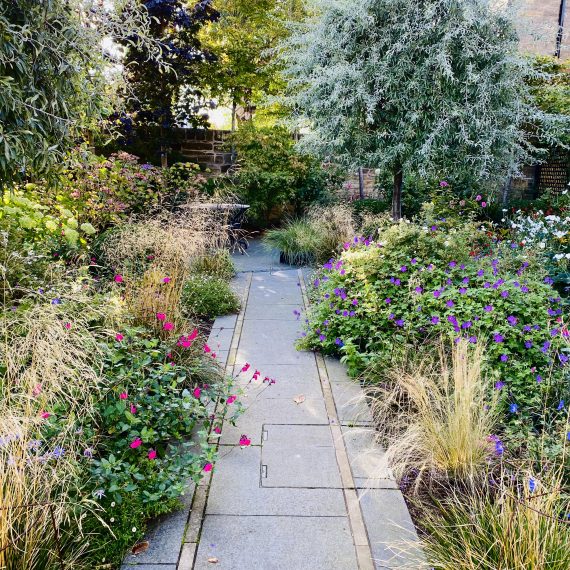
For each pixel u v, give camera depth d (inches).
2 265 117.3
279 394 126.8
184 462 88.8
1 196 148.0
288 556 75.9
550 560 63.9
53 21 114.3
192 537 79.2
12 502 62.1
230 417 108.6
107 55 139.9
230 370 139.9
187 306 171.8
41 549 64.2
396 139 227.5
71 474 71.2
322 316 152.7
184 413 98.7
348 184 367.6
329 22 226.2
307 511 85.7
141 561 74.0
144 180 270.4
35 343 87.0
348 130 233.6
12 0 104.9
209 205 257.1
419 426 97.2
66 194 214.4
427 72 211.5
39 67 112.1
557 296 140.7
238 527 81.7
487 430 96.6
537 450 90.4
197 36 349.4
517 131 225.9
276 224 358.0
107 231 217.0
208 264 221.5
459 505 79.2
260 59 364.5
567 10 370.9
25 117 107.0
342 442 106.3
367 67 217.2
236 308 190.9
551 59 319.0
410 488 91.9
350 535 80.4
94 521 75.9
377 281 150.8
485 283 143.9
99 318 115.8
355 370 134.6
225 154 361.7
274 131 348.5
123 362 104.3
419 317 137.8
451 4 203.3
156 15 302.2
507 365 118.9
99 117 139.3
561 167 362.3
